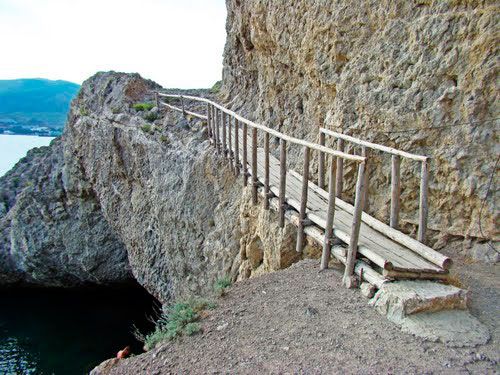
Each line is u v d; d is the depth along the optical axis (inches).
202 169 521.3
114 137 707.4
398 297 212.7
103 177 747.4
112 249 844.6
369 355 191.8
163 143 612.7
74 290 968.3
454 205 286.4
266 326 228.2
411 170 297.0
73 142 813.2
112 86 813.9
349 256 249.6
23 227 898.1
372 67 320.8
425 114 289.1
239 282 293.0
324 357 195.0
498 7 261.1
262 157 454.6
